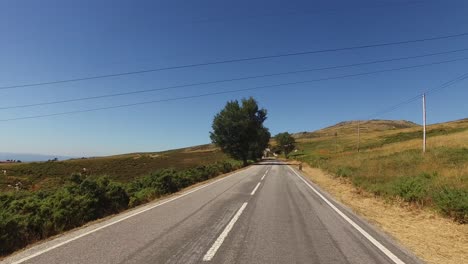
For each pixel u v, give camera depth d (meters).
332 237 8.48
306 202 15.23
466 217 10.98
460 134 57.66
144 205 14.11
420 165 26.83
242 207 13.26
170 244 7.52
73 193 12.75
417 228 10.17
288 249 7.25
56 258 6.49
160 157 89.00
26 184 43.50
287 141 113.56
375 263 6.39
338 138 148.75
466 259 7.08
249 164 73.06
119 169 61.47
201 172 31.55
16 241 8.24
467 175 18.91
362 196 18.31
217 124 69.19
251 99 69.75
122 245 7.43
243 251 7.02
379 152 50.28
